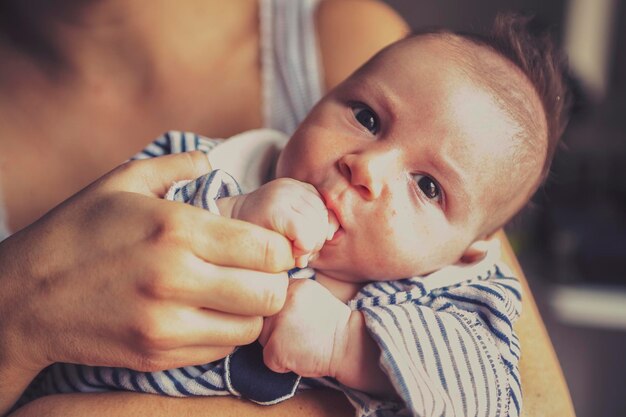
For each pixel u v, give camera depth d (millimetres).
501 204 851
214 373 672
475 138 792
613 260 1787
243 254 588
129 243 589
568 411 785
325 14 1119
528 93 862
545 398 785
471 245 849
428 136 772
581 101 1940
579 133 2031
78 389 711
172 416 665
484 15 2156
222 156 816
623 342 1895
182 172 690
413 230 758
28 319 617
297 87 1054
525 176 861
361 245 741
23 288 616
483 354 700
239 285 591
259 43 1059
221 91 1032
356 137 767
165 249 577
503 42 899
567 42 2100
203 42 1014
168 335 588
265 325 671
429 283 776
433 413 635
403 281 780
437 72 806
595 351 1904
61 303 604
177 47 997
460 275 802
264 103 1048
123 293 587
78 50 967
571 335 1897
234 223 592
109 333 600
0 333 630
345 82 835
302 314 665
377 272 763
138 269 580
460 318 732
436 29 919
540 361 829
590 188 2008
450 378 673
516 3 2135
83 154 979
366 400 673
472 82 813
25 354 637
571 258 1812
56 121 979
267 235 598
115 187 648
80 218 625
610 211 1945
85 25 951
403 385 631
